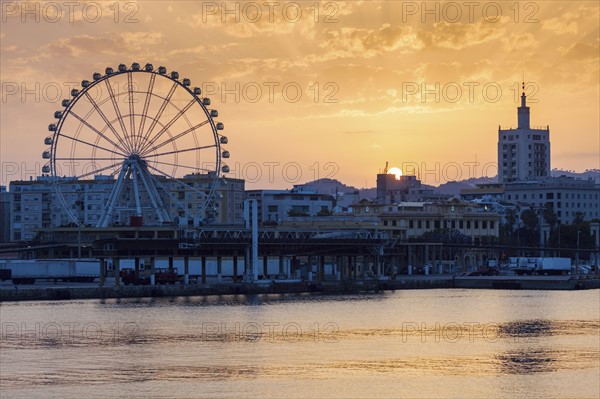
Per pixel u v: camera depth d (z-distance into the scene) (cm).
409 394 19062
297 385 19600
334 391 19200
